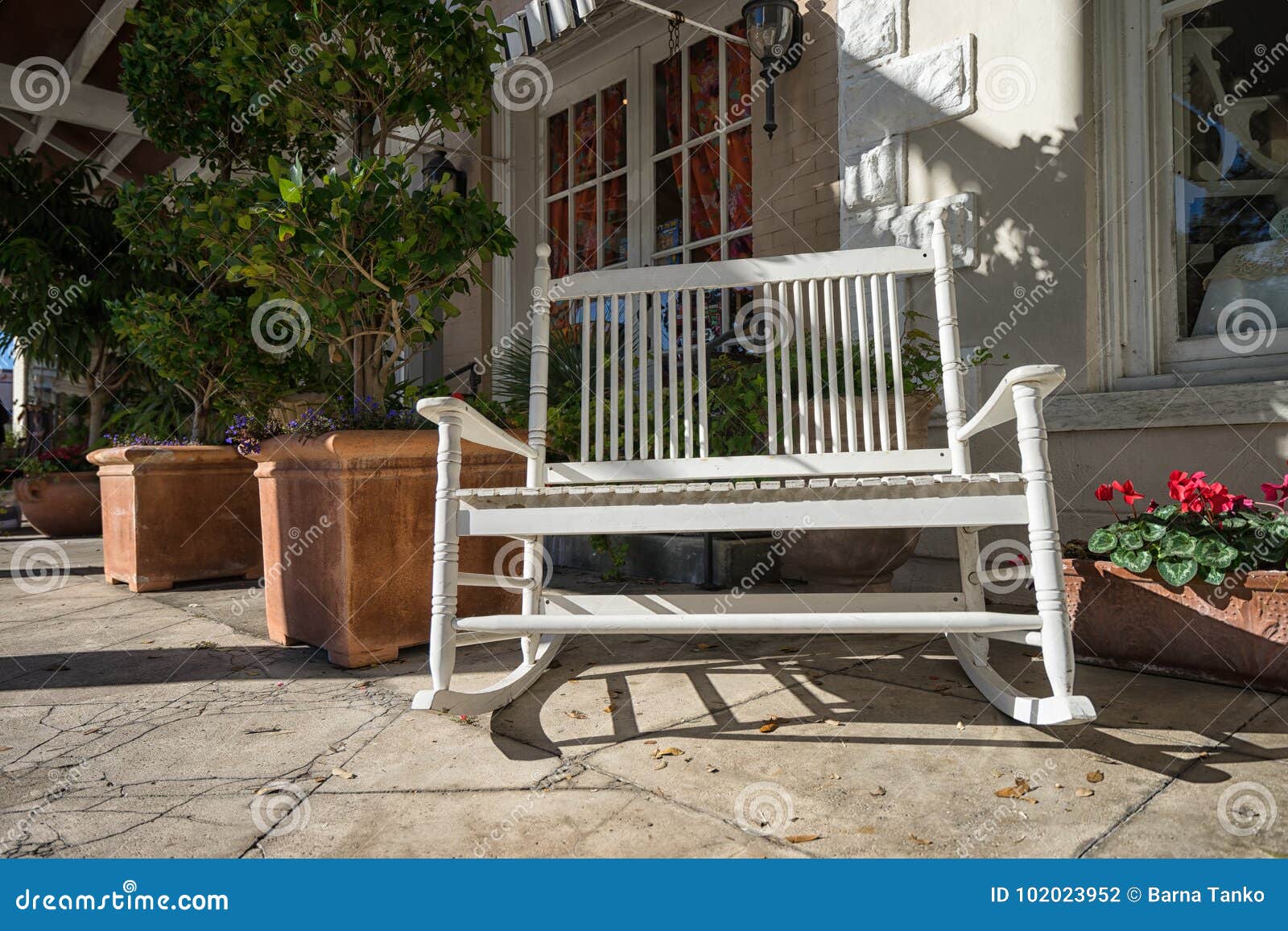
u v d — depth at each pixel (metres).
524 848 1.21
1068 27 2.84
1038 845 1.17
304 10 2.44
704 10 4.43
